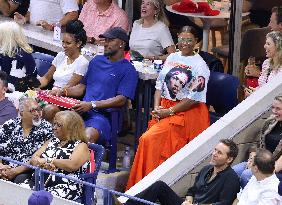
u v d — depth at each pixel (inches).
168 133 1038.4
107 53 1069.1
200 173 909.8
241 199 857.5
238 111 982.4
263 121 982.4
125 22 1210.0
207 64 1102.4
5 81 1012.5
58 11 1263.5
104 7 1207.6
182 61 1050.1
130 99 1074.7
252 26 1203.2
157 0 1151.6
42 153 925.2
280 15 1064.2
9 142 958.4
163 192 898.7
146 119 1097.4
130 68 1071.0
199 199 892.0
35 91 1071.6
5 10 1315.2
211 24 1289.4
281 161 891.4
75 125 917.8
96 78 1082.1
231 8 1182.9
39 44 1193.4
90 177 906.1
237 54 1189.7
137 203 883.4
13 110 1016.2
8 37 1100.5
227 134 971.3
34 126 960.9
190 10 1261.1
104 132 1055.6
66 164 895.7
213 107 1077.1
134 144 1135.6
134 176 1040.2
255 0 1193.4
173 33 1275.8
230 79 1062.4
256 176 845.8
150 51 1160.8
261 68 1131.9
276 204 838.5
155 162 1034.7
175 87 1046.4
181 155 959.0
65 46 1095.6
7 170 932.0
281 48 1014.4
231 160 883.4
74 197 897.5
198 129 1046.4
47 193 729.6
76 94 1091.3
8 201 847.7
